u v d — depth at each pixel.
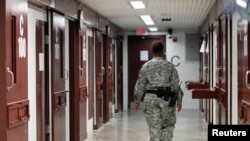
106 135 7.89
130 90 13.09
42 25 5.20
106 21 9.60
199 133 8.11
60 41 5.80
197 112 11.88
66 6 5.95
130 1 6.95
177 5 7.50
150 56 12.94
